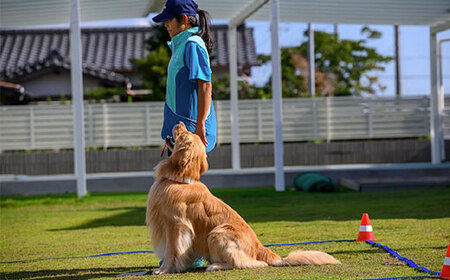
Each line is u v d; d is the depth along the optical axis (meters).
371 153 15.13
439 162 14.74
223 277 3.90
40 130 14.73
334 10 12.77
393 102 15.28
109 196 11.95
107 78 20.52
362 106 15.24
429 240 5.58
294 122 15.23
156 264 4.93
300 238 6.11
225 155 14.98
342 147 15.09
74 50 11.30
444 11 12.96
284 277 3.90
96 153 14.74
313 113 15.21
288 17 13.32
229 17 13.83
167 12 4.51
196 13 4.61
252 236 4.32
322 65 27.44
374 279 3.81
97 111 14.84
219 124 15.09
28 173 14.73
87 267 4.90
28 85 20.92
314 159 15.05
